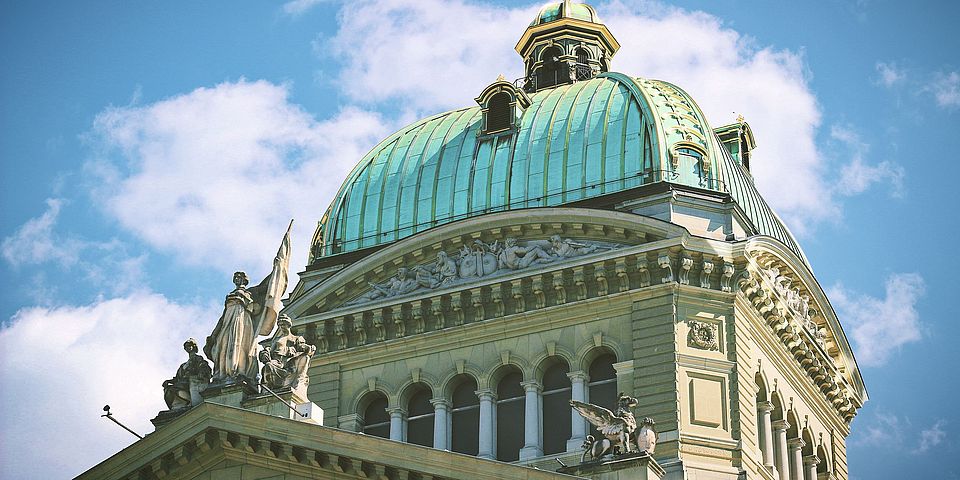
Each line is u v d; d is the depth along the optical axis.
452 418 84.75
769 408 83.44
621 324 82.19
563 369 83.31
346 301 88.25
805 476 88.12
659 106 89.44
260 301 67.94
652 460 62.16
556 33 99.81
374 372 86.62
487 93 91.38
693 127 88.88
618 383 81.06
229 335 67.19
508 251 85.06
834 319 91.56
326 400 86.75
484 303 84.88
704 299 82.19
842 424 93.00
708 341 81.50
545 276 83.62
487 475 61.81
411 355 86.12
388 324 86.81
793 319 86.69
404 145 93.50
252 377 66.69
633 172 86.31
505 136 90.38
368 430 86.44
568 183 87.06
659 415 79.50
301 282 90.81
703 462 78.81
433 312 85.69
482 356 84.44
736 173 90.06
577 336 82.81
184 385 67.12
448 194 89.62
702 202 84.81
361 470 62.81
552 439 82.19
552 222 84.62
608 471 62.34
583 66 99.31
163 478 65.31
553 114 90.44
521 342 83.88
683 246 81.75
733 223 84.81
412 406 86.00
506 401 83.94
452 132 92.44
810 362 88.62
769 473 81.94
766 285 84.12
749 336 83.19
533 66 99.25
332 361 87.44
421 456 62.34
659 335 81.06
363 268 87.69
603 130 88.19
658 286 81.81
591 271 82.94
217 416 64.25
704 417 79.75
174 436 64.75
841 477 91.50
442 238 86.50
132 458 65.31
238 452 64.31
